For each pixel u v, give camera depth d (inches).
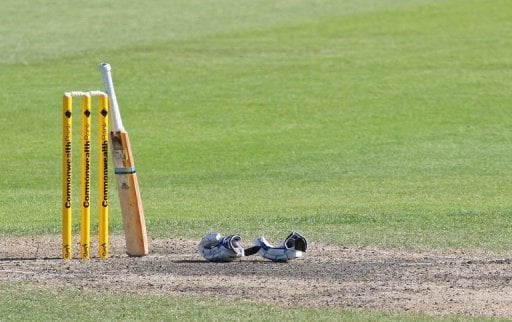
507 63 4564.5
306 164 2984.7
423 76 4330.7
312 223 2001.7
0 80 4210.1
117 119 1616.6
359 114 3732.8
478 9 5748.0
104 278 1469.0
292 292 1384.1
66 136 1592.0
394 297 1357.0
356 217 2068.2
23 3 5989.2
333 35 5177.2
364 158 3053.6
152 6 5954.7
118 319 1244.5
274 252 1589.6
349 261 1599.4
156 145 3294.8
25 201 2453.2
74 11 5787.4
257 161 3048.7
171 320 1239.5
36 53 4731.8
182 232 1899.6
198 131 3499.0
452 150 3159.5
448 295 1369.3
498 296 1365.7
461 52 4790.8
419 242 1772.9
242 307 1299.2
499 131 3454.7
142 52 4756.4
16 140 3373.5
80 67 4463.6
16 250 1716.3
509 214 2085.4
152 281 1448.1
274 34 5182.1
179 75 4338.1
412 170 2851.9
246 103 3902.6
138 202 1635.1
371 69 4461.1
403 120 3641.7
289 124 3597.4
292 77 4315.9
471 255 1653.5
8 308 1294.3
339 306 1309.1
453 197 2407.7
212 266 1558.8
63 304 1314.0
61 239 1831.9
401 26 5383.9
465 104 3878.0
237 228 1951.3
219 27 5354.3
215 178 2802.7
